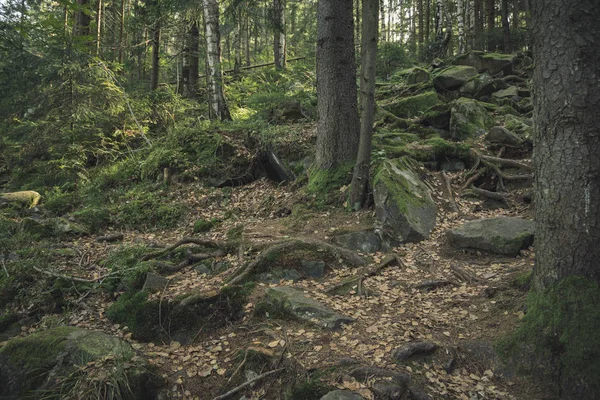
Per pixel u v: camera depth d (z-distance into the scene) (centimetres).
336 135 848
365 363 424
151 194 1002
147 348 514
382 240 684
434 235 702
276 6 1942
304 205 825
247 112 1458
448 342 454
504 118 1100
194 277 632
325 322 490
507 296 499
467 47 2323
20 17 1114
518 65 1473
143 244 758
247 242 694
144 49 1830
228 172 1042
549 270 427
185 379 451
